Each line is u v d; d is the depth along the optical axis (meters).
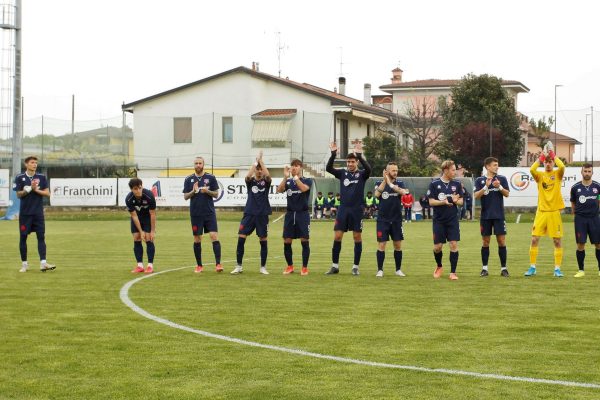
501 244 15.62
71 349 8.73
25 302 12.14
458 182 15.20
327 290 13.54
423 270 17.02
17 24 37.59
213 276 15.73
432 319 10.58
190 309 11.45
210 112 51.06
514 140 55.47
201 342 9.09
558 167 15.39
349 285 14.25
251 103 50.69
